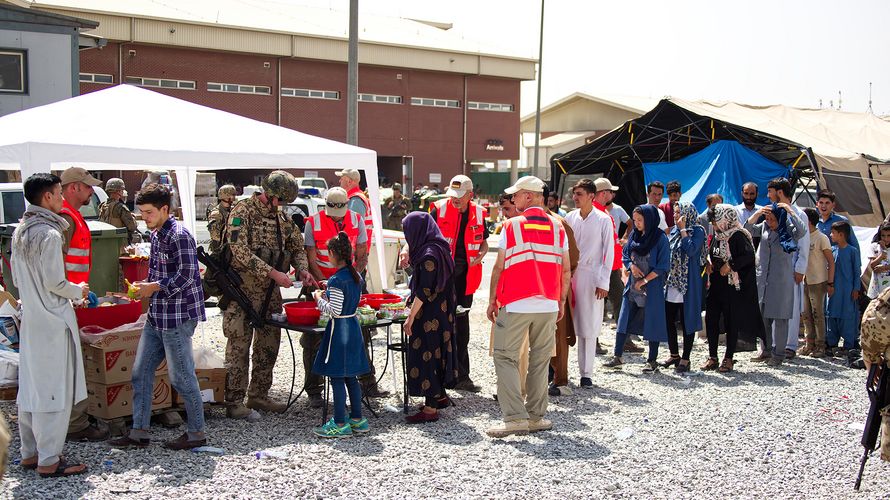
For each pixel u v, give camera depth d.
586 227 7.74
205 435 5.78
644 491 5.07
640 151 15.66
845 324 9.38
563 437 6.19
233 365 6.47
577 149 15.77
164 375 6.13
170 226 5.46
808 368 8.95
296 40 40.72
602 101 49.31
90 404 5.92
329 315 5.98
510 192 6.42
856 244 9.55
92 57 35.75
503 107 49.22
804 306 9.75
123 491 4.78
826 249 9.39
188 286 5.46
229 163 6.85
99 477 5.00
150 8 37.53
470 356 9.32
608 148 15.39
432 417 6.55
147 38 36.59
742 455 5.84
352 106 13.71
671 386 7.99
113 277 8.98
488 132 48.69
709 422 6.68
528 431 6.28
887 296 4.73
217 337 9.99
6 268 7.97
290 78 41.34
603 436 6.23
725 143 13.05
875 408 4.92
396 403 7.20
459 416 6.79
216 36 38.44
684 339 8.63
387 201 22.70
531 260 6.11
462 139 47.72
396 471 5.30
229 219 6.35
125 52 36.56
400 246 11.91
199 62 38.62
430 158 46.62
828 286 9.42
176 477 5.05
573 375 8.41
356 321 6.07
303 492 4.88
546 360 6.30
